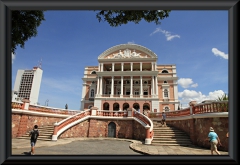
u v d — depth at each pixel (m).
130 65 45.56
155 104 38.41
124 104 40.78
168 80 44.84
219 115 10.18
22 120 14.75
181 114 15.55
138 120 17.12
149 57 43.25
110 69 49.09
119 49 45.72
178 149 10.61
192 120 13.03
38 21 8.41
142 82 45.03
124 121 18.36
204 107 11.84
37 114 16.16
